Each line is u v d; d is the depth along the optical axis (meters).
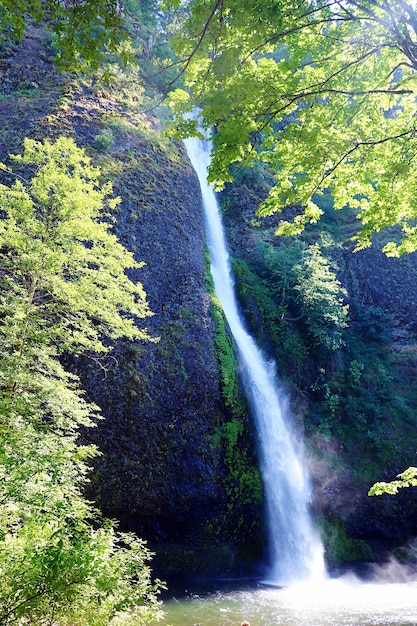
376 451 22.19
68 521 7.24
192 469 16.08
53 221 11.78
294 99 6.77
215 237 27.19
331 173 8.33
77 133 19.77
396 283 28.27
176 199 21.39
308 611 11.94
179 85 28.09
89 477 14.03
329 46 7.56
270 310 24.59
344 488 20.73
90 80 23.47
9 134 18.38
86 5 4.69
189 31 6.38
